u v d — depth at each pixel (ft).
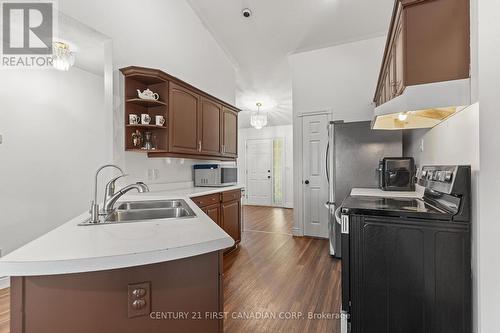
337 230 9.91
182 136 9.12
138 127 8.30
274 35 12.12
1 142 8.34
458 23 4.31
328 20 10.86
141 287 2.88
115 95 7.79
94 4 7.14
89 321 2.72
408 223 4.59
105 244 2.93
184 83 9.10
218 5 10.84
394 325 4.67
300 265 9.21
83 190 10.89
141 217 5.48
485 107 3.81
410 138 9.55
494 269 3.79
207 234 3.33
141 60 8.73
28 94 9.06
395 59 6.06
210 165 11.24
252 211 20.85
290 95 18.26
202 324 3.17
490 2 3.74
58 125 10.01
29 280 2.60
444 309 4.36
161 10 9.64
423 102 4.46
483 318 3.83
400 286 4.64
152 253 2.74
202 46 12.11
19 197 8.79
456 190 4.30
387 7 9.97
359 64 12.04
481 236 3.86
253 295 7.06
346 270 4.96
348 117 12.23
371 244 4.81
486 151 3.82
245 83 16.72
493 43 3.74
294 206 13.33
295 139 13.26
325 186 12.60
